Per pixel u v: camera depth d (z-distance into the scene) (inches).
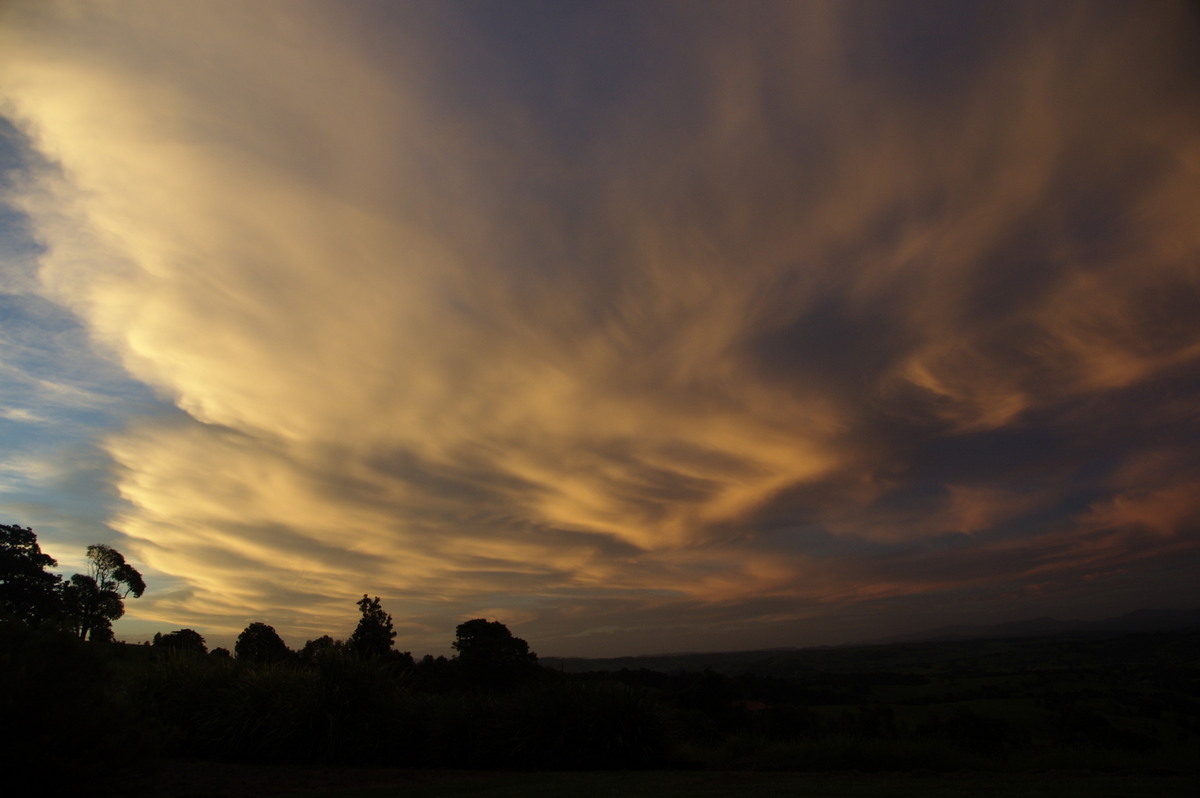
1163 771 255.8
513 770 333.7
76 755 170.1
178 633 801.6
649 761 340.2
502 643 631.8
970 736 346.3
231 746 358.0
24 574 1341.0
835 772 294.4
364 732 364.2
